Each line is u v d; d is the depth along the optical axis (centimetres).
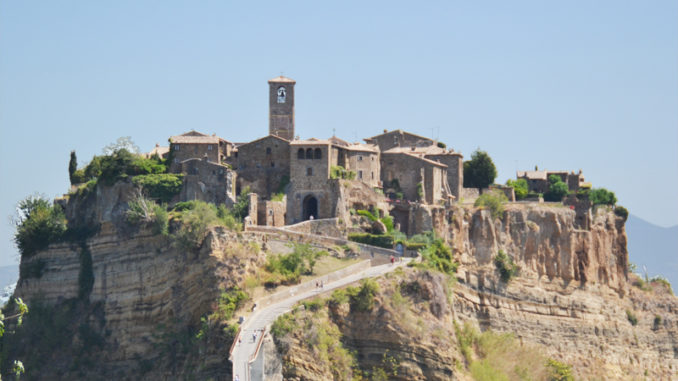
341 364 19575
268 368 18300
